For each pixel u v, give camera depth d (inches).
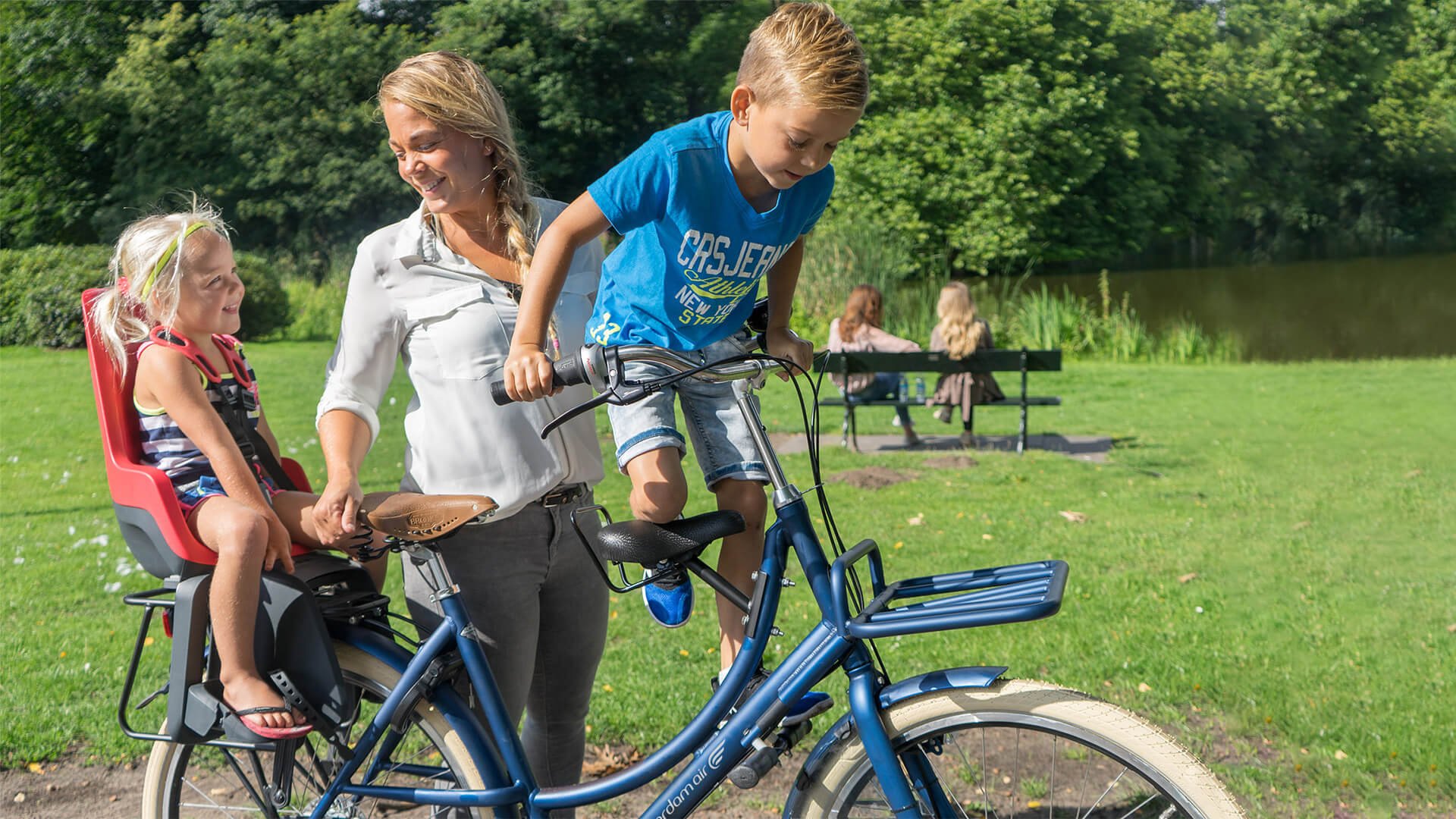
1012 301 842.8
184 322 94.3
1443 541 237.8
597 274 99.2
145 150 1222.9
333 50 1214.9
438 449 93.4
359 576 98.3
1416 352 746.8
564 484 96.9
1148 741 77.3
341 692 90.5
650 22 1256.8
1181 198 1354.6
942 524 256.7
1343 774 130.0
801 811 86.5
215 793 115.7
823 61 74.0
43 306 689.6
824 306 686.5
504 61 1205.1
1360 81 1364.4
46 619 189.0
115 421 94.1
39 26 1208.2
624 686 156.3
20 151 1230.3
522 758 93.3
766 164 78.5
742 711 84.8
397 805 102.3
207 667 92.4
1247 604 194.4
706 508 264.5
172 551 91.0
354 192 1206.3
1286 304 1012.5
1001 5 1208.8
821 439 387.9
